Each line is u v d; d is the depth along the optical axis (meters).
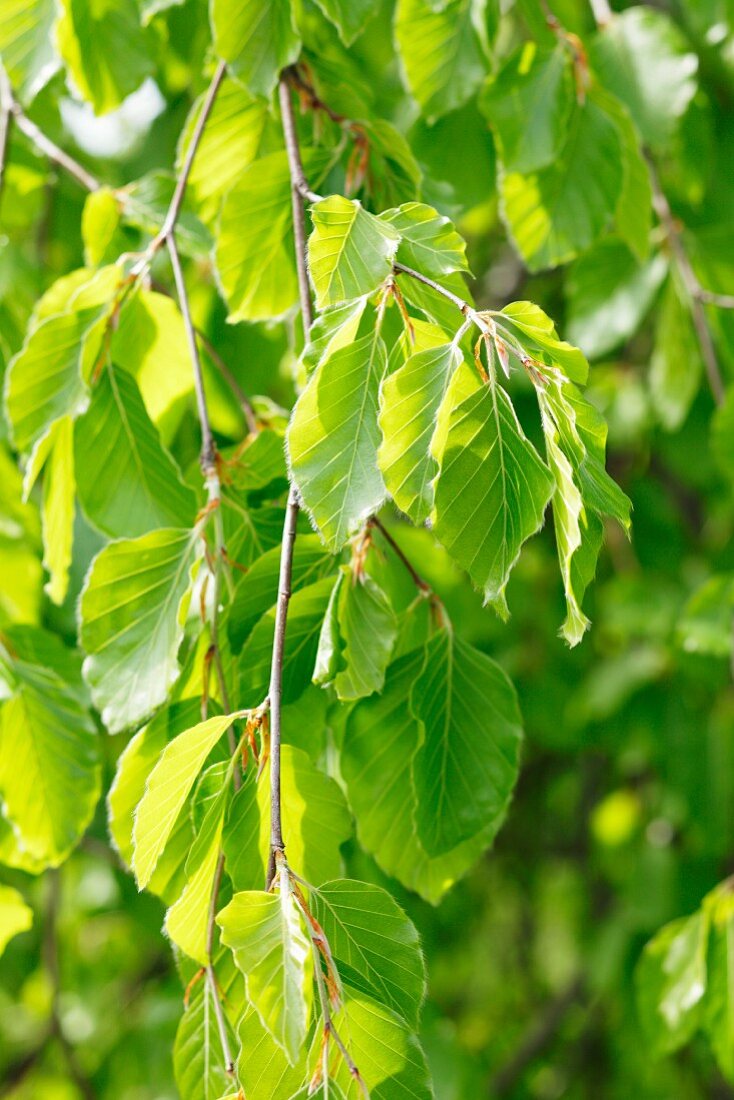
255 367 1.50
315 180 1.21
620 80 1.40
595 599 2.43
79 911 2.48
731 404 1.46
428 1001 2.06
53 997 2.00
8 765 1.24
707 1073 2.69
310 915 1.02
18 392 1.21
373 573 1.16
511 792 1.16
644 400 2.21
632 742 2.35
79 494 1.22
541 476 1.03
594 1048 2.90
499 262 2.42
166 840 1.08
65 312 1.21
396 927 1.05
